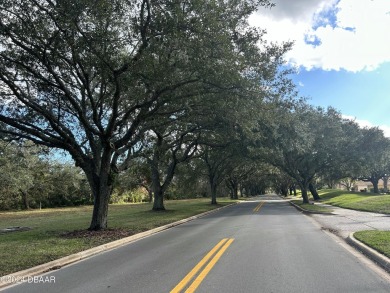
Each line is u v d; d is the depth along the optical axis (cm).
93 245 1300
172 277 795
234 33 1692
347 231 1535
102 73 1517
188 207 3938
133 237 1551
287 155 4219
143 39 1420
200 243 1291
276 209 3422
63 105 1855
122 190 7194
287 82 2714
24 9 1320
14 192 5247
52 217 3231
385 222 1823
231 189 7425
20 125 1623
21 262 1006
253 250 1110
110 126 1702
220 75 1485
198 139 3300
